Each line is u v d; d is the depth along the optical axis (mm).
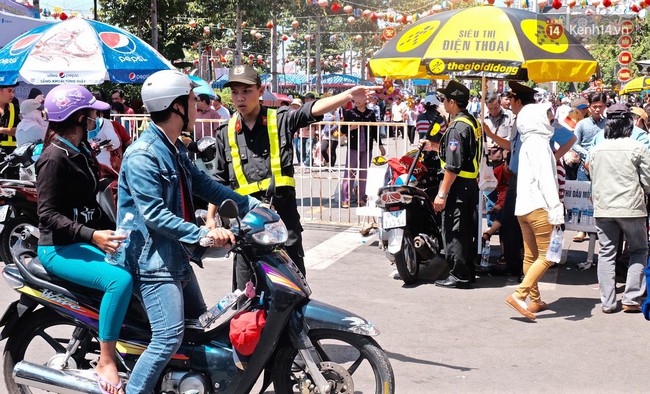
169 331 4254
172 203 4297
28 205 8797
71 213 4496
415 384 5566
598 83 17000
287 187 5516
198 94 13258
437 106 14562
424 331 6867
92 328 4496
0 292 8000
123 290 4281
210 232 4156
